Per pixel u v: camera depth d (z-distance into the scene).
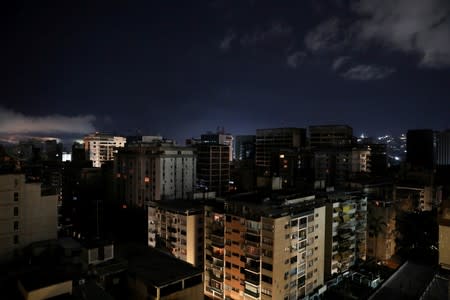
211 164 164.38
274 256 63.69
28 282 37.69
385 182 115.94
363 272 87.50
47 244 57.75
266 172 179.50
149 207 94.12
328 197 87.44
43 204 63.03
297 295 69.94
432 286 61.94
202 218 84.69
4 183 57.97
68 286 38.41
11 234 58.81
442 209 55.06
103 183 170.00
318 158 156.25
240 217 69.88
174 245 85.31
